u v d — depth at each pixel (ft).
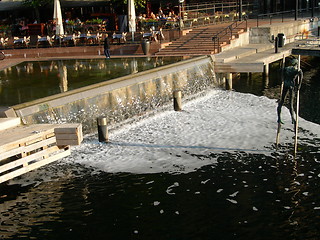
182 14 103.09
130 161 42.78
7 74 68.80
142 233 29.94
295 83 42.91
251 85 76.02
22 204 34.73
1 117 42.68
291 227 30.09
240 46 90.33
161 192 35.91
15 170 34.91
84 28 103.19
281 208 32.60
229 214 32.04
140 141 48.57
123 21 107.24
